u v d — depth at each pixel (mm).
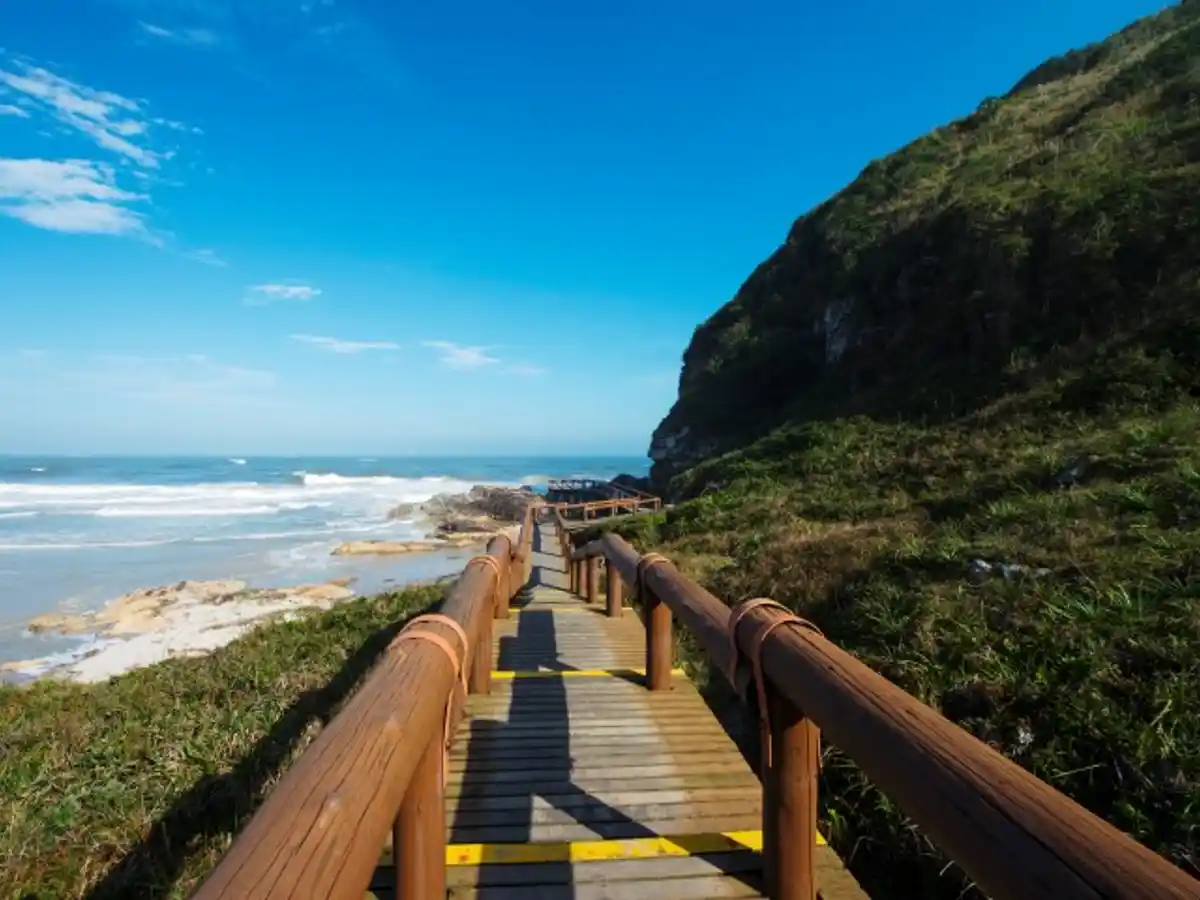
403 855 2100
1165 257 11117
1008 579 5426
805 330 22625
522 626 7492
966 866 1208
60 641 13305
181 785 4398
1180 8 24859
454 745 3941
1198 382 8453
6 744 5402
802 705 1946
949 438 10672
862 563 6934
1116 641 4219
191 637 12961
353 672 6469
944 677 4609
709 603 3258
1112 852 1009
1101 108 17062
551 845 2912
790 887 2406
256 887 1030
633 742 3992
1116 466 6879
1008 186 15664
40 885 3492
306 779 1346
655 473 26016
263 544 26906
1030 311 12781
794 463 13547
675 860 2803
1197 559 4711
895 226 19047
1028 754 3836
